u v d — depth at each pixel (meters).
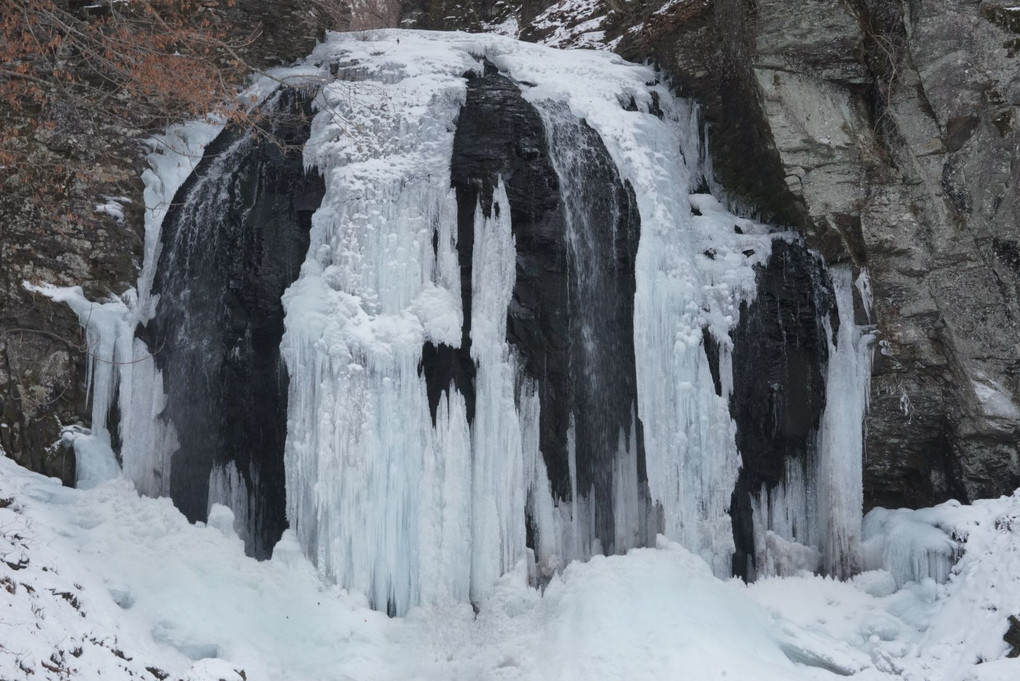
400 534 10.85
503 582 10.84
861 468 12.09
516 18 19.72
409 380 11.02
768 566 11.93
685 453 11.67
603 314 12.03
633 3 15.89
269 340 11.49
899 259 12.20
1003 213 11.52
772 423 12.09
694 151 13.97
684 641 9.62
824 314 12.26
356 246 11.41
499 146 11.88
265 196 11.91
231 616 9.96
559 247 11.84
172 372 11.42
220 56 12.84
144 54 11.20
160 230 11.73
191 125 12.45
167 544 10.41
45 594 8.65
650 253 12.05
